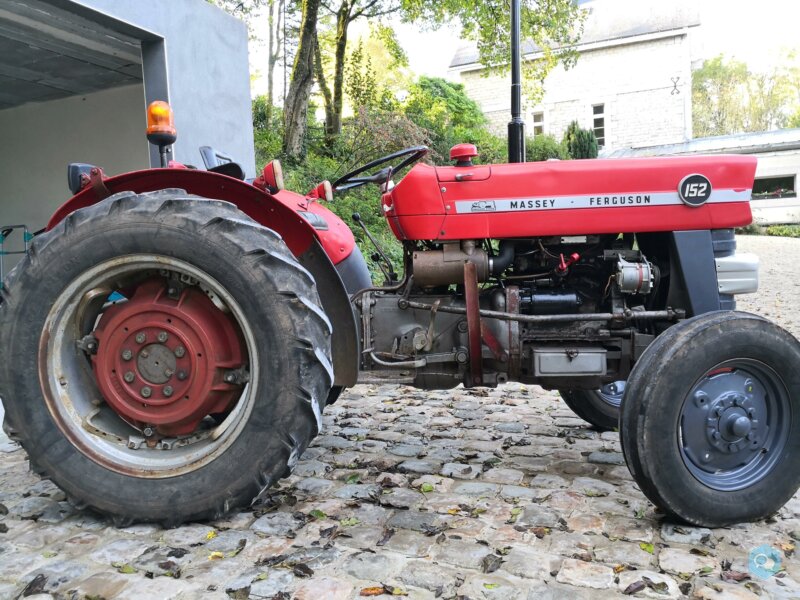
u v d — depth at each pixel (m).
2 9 5.23
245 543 2.10
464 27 15.06
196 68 6.45
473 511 2.35
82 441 2.24
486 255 2.57
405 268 2.71
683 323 2.24
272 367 2.14
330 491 2.56
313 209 3.07
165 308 2.24
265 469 2.17
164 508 2.18
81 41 6.19
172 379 2.25
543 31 17.56
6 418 2.23
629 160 2.54
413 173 2.54
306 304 2.16
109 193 2.41
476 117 25.34
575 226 2.51
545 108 27.78
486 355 2.58
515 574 1.89
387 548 2.06
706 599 1.76
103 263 2.19
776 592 1.79
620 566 1.94
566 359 2.51
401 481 2.66
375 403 4.03
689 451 2.22
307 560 1.98
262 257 2.14
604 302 2.67
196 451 2.24
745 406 2.24
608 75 26.81
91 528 2.23
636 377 2.18
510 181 2.52
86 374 2.38
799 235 24.05
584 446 3.14
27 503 2.44
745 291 2.55
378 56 20.98
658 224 2.50
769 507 2.21
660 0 26.75
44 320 2.21
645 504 2.41
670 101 26.25
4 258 9.49
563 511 2.35
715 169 2.50
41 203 9.40
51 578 1.89
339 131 14.02
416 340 2.62
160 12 5.95
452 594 1.79
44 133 9.23
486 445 3.17
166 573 1.92
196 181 2.36
